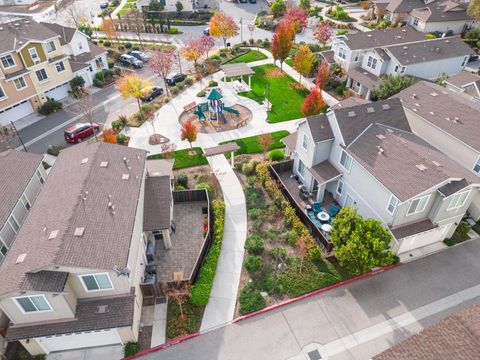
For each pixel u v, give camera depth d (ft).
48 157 132.87
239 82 180.24
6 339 69.21
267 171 119.75
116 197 84.99
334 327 80.94
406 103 127.65
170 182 102.89
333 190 115.03
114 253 72.02
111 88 180.45
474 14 220.84
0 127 137.18
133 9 257.14
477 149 105.19
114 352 76.59
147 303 85.10
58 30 178.19
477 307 63.93
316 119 108.37
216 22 212.64
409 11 244.42
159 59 167.73
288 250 97.45
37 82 155.33
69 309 70.28
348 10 288.71
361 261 82.07
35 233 76.02
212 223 103.81
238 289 88.28
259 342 78.18
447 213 92.53
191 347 77.25
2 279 67.62
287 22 193.36
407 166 92.48
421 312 83.87
